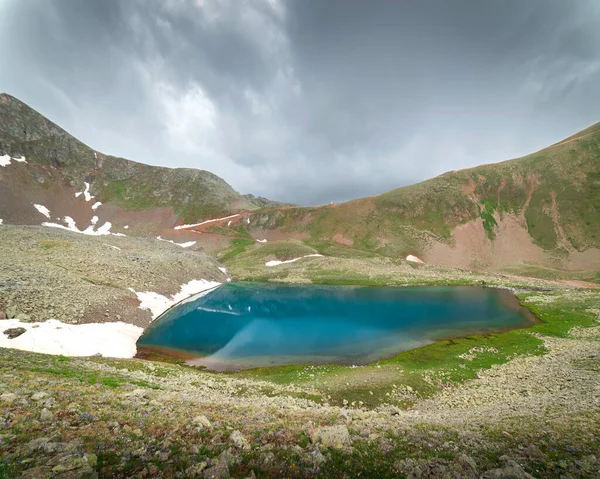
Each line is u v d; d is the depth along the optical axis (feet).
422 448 44.83
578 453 42.98
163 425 43.09
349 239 620.49
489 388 108.06
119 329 172.55
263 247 554.87
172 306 248.52
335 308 266.36
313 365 144.77
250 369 140.05
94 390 58.80
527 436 50.60
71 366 85.40
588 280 376.68
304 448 40.55
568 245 472.85
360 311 254.06
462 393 106.32
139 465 29.58
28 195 600.39
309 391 104.73
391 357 153.69
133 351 160.35
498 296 294.87
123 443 34.45
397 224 625.41
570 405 73.77
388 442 45.96
